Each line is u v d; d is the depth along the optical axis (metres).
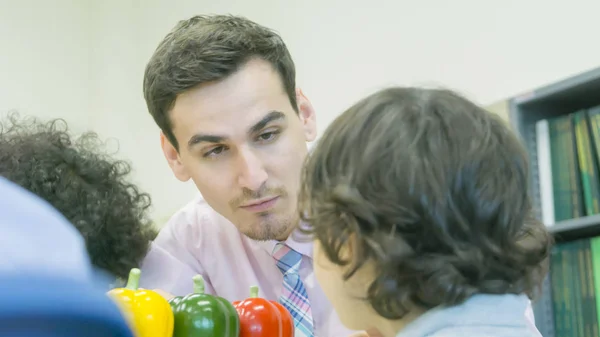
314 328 1.26
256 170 1.16
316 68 2.63
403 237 0.70
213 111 1.14
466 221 0.70
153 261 1.29
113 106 3.27
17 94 3.10
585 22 1.93
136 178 3.20
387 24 2.42
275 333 0.86
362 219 0.71
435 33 2.29
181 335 0.80
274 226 1.22
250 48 1.16
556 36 2.00
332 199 0.73
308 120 1.34
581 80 1.66
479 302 0.71
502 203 0.72
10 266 0.24
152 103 1.22
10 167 1.10
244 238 1.42
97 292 0.25
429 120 0.74
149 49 3.32
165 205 3.09
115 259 1.17
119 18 3.37
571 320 1.69
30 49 3.18
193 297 0.82
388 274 0.70
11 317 0.23
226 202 1.22
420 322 0.71
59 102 3.21
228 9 3.02
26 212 0.27
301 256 1.28
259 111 1.15
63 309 0.24
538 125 1.82
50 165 1.12
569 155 1.74
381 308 0.72
